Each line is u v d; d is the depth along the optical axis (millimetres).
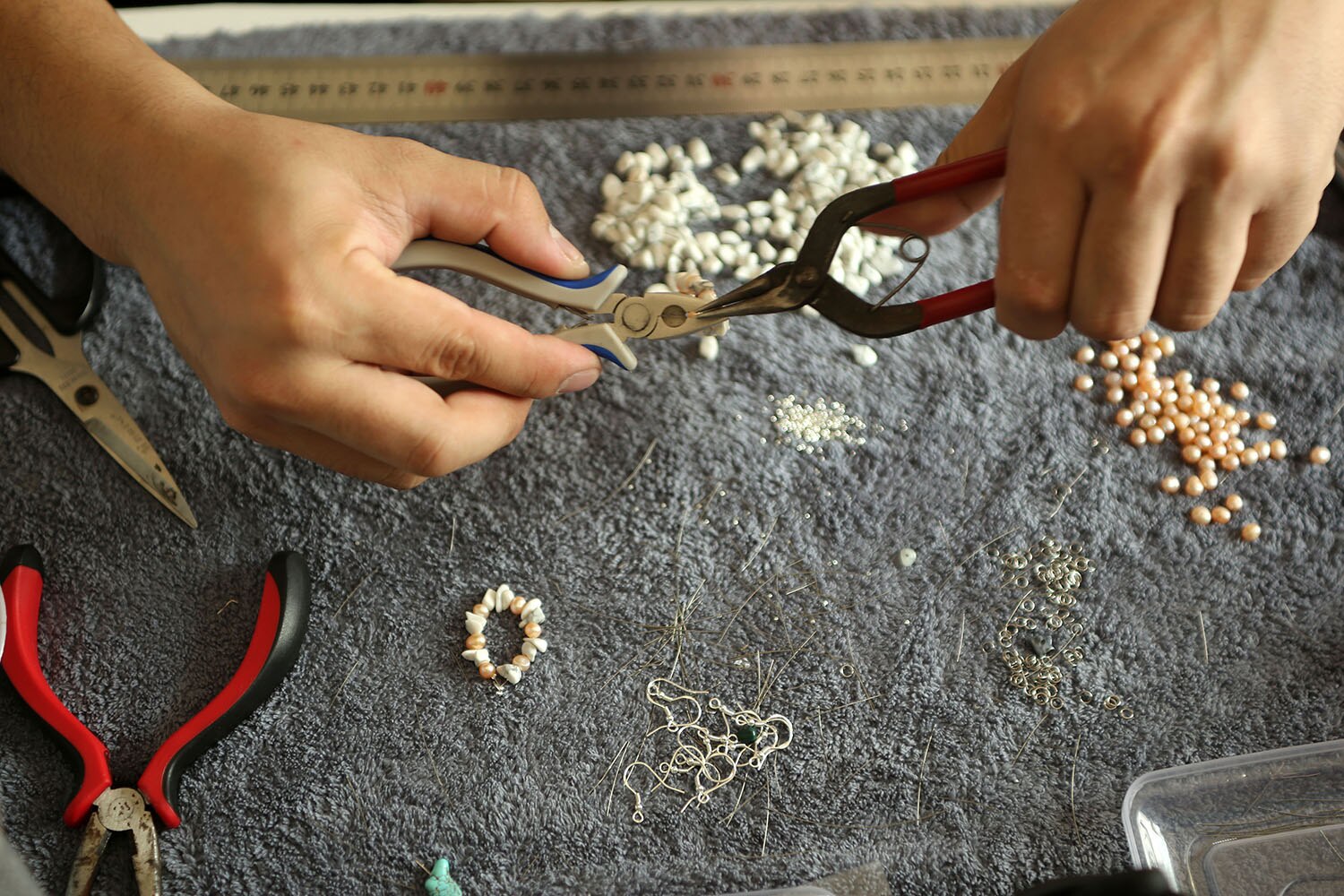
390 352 391
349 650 457
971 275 505
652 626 462
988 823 442
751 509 476
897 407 488
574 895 435
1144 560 472
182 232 393
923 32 558
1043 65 389
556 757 449
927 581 468
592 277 425
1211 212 381
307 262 381
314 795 442
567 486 476
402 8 562
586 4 568
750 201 521
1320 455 482
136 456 469
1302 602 468
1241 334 498
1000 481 480
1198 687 458
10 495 471
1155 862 427
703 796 444
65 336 480
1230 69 375
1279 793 433
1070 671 459
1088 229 384
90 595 462
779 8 564
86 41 422
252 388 389
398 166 406
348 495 472
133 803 430
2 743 445
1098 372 492
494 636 462
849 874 435
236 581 464
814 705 454
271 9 559
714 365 490
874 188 406
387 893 435
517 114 532
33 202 500
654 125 529
